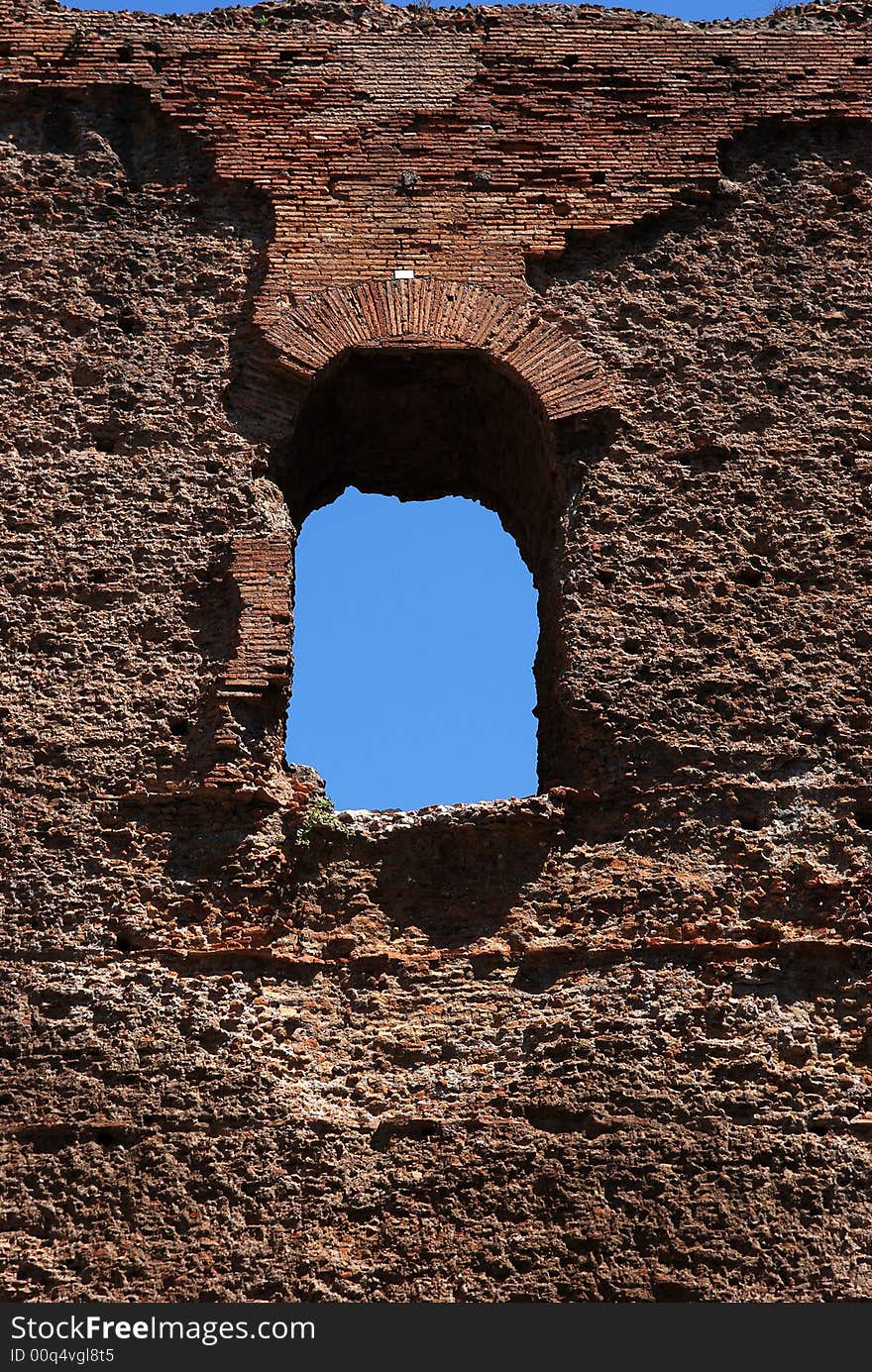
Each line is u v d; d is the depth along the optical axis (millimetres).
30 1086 21812
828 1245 21234
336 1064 22328
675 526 25016
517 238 26625
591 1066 22094
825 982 22719
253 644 24125
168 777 23562
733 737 23906
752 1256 21141
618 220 26750
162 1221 21234
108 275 26375
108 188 26906
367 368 26234
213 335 26031
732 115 27516
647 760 23750
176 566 24688
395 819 23734
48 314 26125
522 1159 21641
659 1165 21562
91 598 24469
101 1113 21719
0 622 24266
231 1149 21656
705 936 22859
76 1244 21078
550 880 23312
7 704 23812
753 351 26078
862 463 25469
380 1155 21766
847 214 27016
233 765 23547
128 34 27875
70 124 27422
